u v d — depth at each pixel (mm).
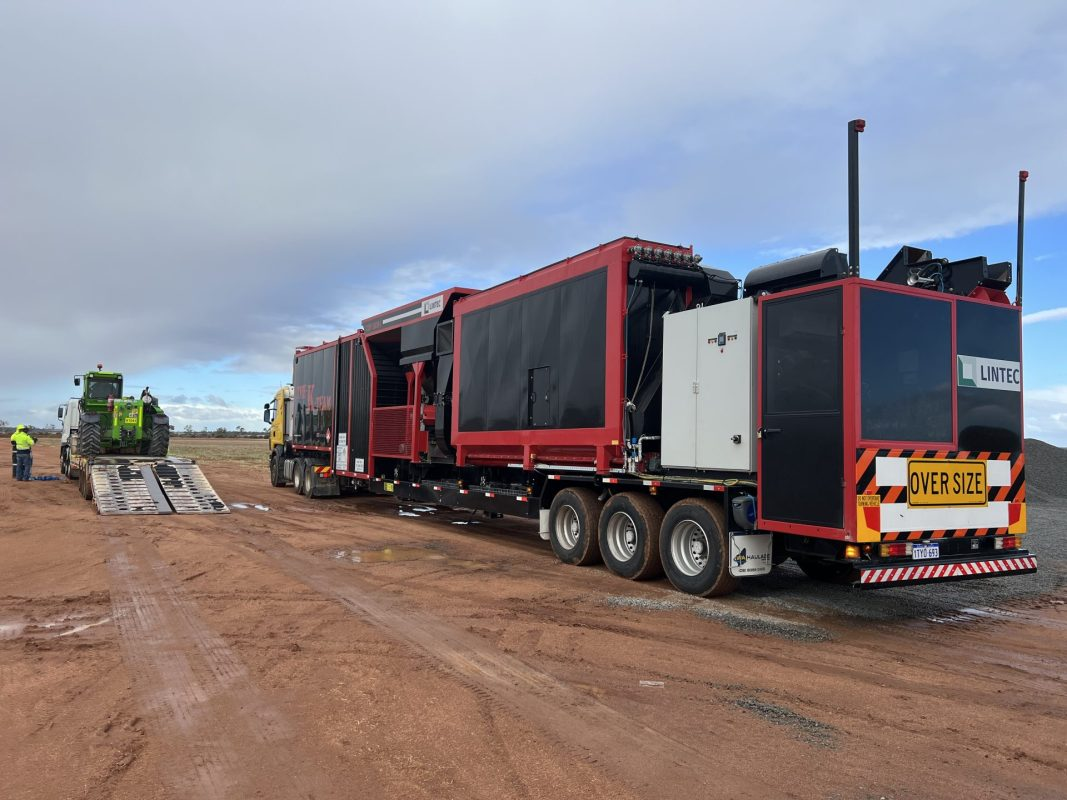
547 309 9906
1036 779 3678
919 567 6414
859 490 6125
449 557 10086
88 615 6805
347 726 4242
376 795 3434
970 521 6809
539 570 9188
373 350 15648
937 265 7074
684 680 5102
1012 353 7309
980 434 6957
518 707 4543
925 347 6629
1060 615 7297
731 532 7305
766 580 8695
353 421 16172
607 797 3428
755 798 3439
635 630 6387
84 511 14867
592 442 8945
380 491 14953
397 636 6102
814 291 6543
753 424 7273
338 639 6012
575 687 4922
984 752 3986
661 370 8680
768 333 6984
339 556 10016
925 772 3736
